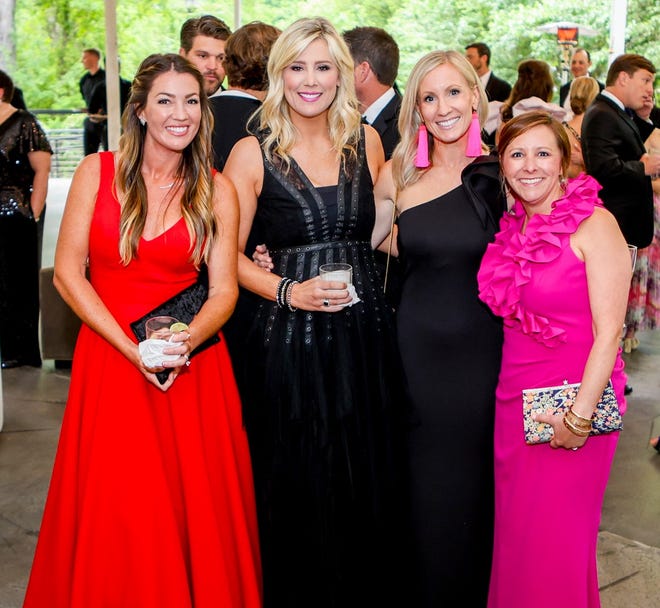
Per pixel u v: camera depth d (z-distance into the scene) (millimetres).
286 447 2475
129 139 2332
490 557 2592
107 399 2324
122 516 2299
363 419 2475
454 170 2549
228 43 3168
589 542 2326
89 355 2387
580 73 8453
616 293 2158
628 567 3129
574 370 2248
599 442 2275
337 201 2467
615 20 9484
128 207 2316
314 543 2508
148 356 2207
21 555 3186
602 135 4824
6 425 4469
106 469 2299
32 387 5062
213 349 2484
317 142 2500
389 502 2539
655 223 5660
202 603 2369
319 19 2404
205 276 2492
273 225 2490
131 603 2326
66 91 11336
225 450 2477
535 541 2324
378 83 3727
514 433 2367
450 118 2451
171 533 2314
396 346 2516
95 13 10922
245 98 3139
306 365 2436
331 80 2395
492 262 2350
